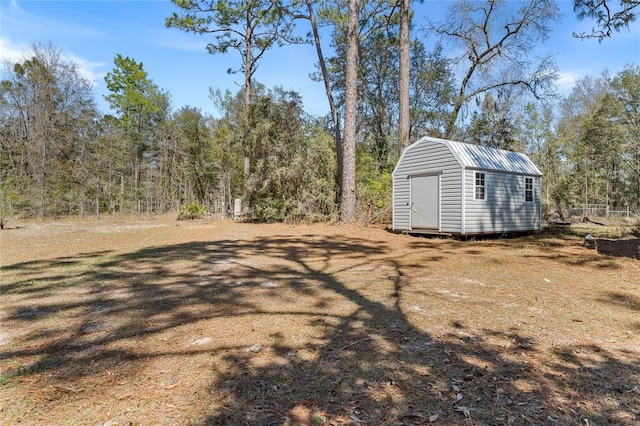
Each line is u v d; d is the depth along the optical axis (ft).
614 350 9.26
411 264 21.62
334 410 6.55
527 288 15.74
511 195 39.60
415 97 78.54
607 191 91.71
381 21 68.95
